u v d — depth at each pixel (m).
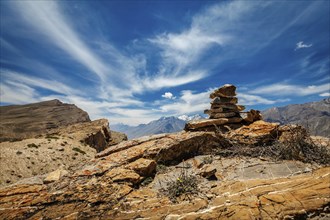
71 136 52.16
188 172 12.08
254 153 13.48
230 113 17.66
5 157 32.19
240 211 7.80
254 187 9.14
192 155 14.42
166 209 8.57
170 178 11.55
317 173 9.60
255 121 17.36
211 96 19.08
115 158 13.10
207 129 16.66
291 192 8.38
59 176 11.30
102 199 9.43
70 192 9.84
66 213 8.70
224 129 16.92
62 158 38.50
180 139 14.62
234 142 15.10
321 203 7.68
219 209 8.11
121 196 9.68
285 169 10.80
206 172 11.07
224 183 10.09
